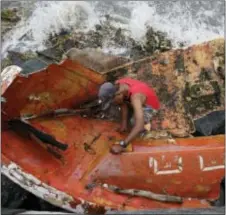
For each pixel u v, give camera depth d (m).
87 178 4.05
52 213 3.36
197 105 4.90
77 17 6.33
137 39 5.99
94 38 6.03
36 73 3.99
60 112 4.50
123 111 4.50
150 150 4.27
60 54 5.72
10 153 3.86
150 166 4.08
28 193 3.91
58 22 6.24
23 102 4.13
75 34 6.10
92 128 4.52
